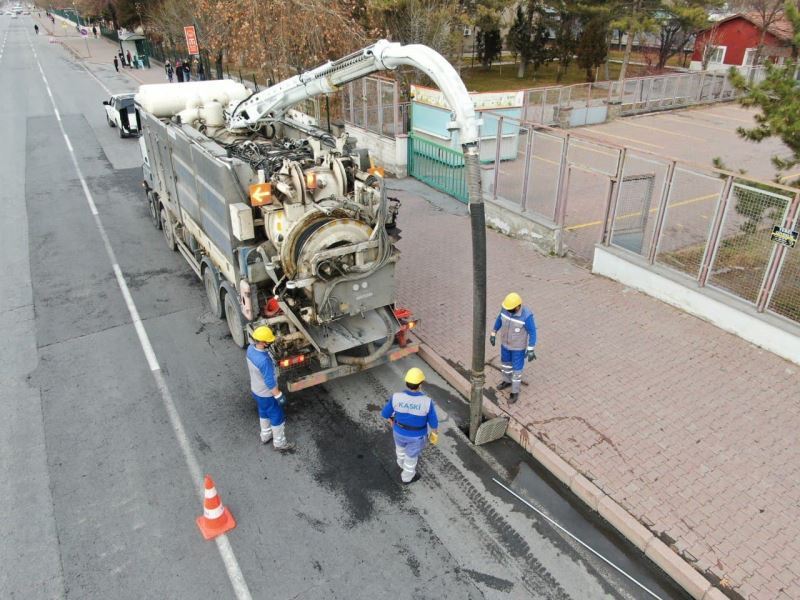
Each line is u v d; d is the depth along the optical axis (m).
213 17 22.84
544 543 5.55
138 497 6.04
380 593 5.02
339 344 7.36
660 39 37.09
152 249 12.33
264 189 6.76
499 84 32.12
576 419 6.99
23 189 16.09
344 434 7.05
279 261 6.94
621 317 9.14
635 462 6.31
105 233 13.16
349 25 19.44
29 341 8.93
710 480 6.05
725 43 35.28
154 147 10.97
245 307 7.43
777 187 7.65
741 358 8.05
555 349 8.36
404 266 11.22
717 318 8.77
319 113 20.19
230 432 7.04
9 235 13.02
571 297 9.80
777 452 6.40
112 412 7.35
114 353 8.62
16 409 7.39
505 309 6.94
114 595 5.00
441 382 8.02
